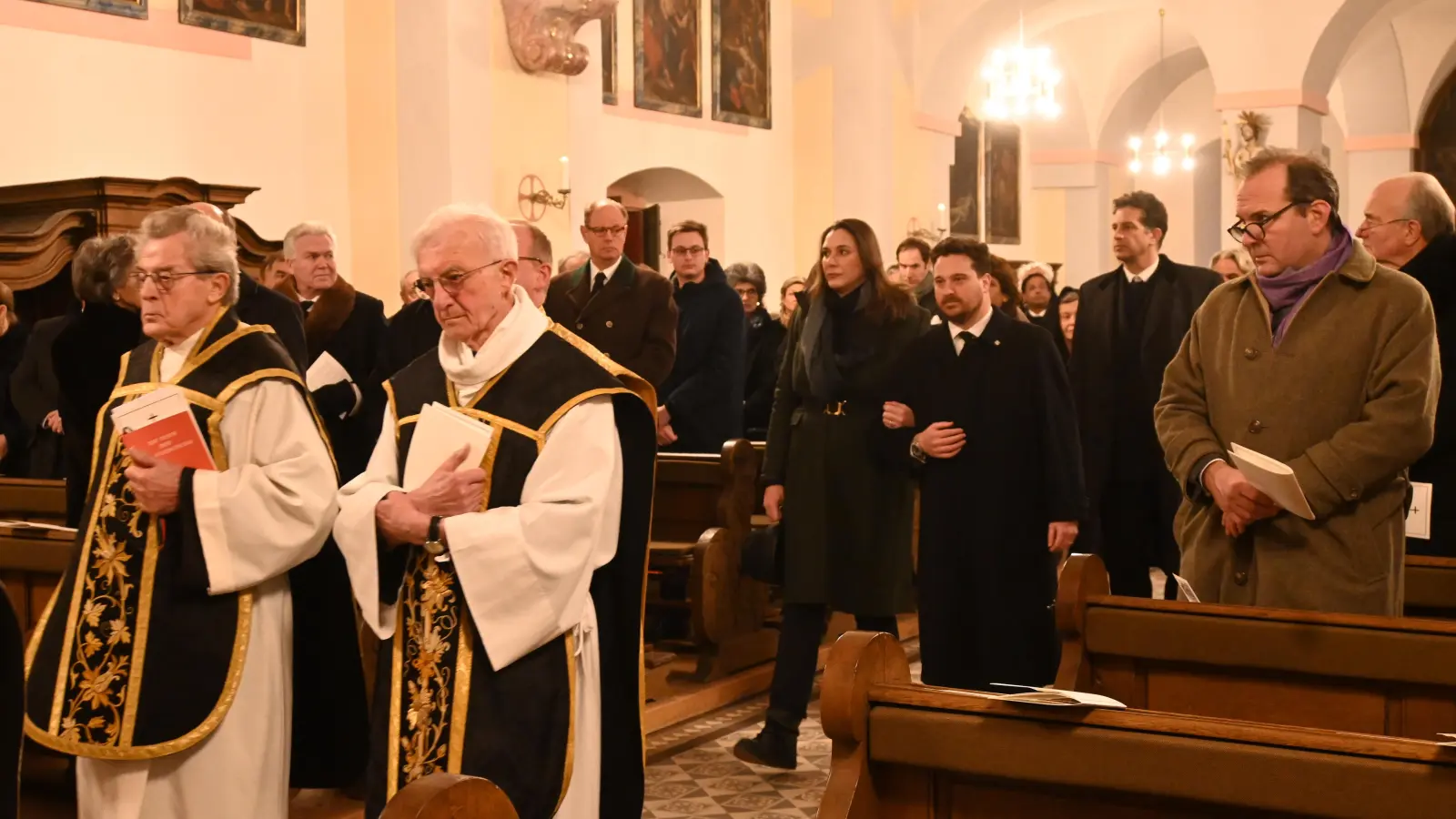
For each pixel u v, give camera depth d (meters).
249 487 2.96
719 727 5.44
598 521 2.83
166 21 9.34
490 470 2.84
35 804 3.92
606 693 3.04
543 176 11.27
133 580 3.00
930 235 15.95
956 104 17.12
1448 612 3.58
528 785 2.77
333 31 10.51
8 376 6.55
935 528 4.30
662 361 5.76
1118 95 20.89
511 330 2.92
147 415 2.93
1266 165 3.19
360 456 5.11
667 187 14.84
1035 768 2.19
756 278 8.99
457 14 10.34
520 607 2.74
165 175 9.33
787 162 15.73
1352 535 3.05
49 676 3.00
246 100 9.86
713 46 14.51
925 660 4.32
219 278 3.10
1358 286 3.11
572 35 11.14
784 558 4.77
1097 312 5.14
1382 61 20.12
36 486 5.23
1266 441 3.15
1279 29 14.82
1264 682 3.00
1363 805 1.97
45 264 7.28
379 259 10.53
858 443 4.67
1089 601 3.16
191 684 2.96
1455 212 3.77
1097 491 5.01
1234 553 3.22
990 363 4.27
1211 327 3.35
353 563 2.84
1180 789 2.09
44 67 8.66
